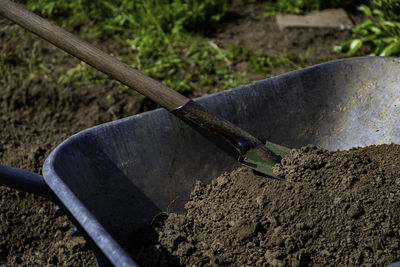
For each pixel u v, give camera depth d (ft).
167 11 11.91
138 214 6.36
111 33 11.64
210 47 11.11
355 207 5.94
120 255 5.17
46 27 6.14
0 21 11.52
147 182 6.41
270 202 6.11
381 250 5.83
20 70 9.84
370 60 7.01
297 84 6.95
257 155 6.40
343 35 11.64
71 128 8.83
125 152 6.30
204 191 6.57
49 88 9.20
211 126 6.28
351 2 12.84
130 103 9.00
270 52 11.02
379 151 6.70
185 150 6.56
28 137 8.61
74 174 5.96
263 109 6.84
